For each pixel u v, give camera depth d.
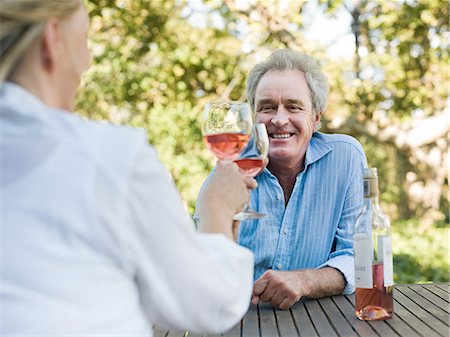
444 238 7.61
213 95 7.80
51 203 0.95
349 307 1.85
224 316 1.10
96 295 0.97
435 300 1.92
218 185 1.28
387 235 1.67
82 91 7.60
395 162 9.34
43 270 0.95
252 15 7.48
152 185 1.00
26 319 0.94
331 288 1.99
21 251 0.95
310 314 1.78
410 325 1.61
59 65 1.07
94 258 0.97
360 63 8.00
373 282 1.67
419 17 7.39
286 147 2.23
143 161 0.99
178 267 1.02
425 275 6.08
